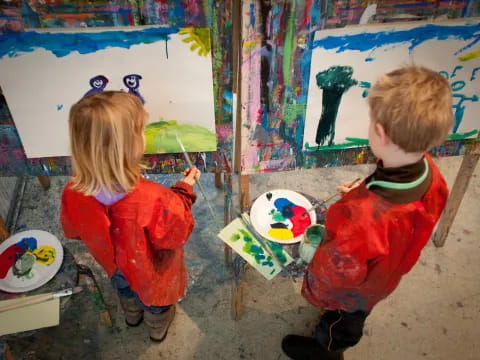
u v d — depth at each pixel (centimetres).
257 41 118
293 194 166
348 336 142
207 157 151
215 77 128
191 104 134
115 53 121
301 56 124
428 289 196
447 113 93
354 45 125
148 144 144
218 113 138
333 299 127
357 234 101
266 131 140
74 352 173
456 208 193
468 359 172
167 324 175
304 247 144
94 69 124
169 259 139
